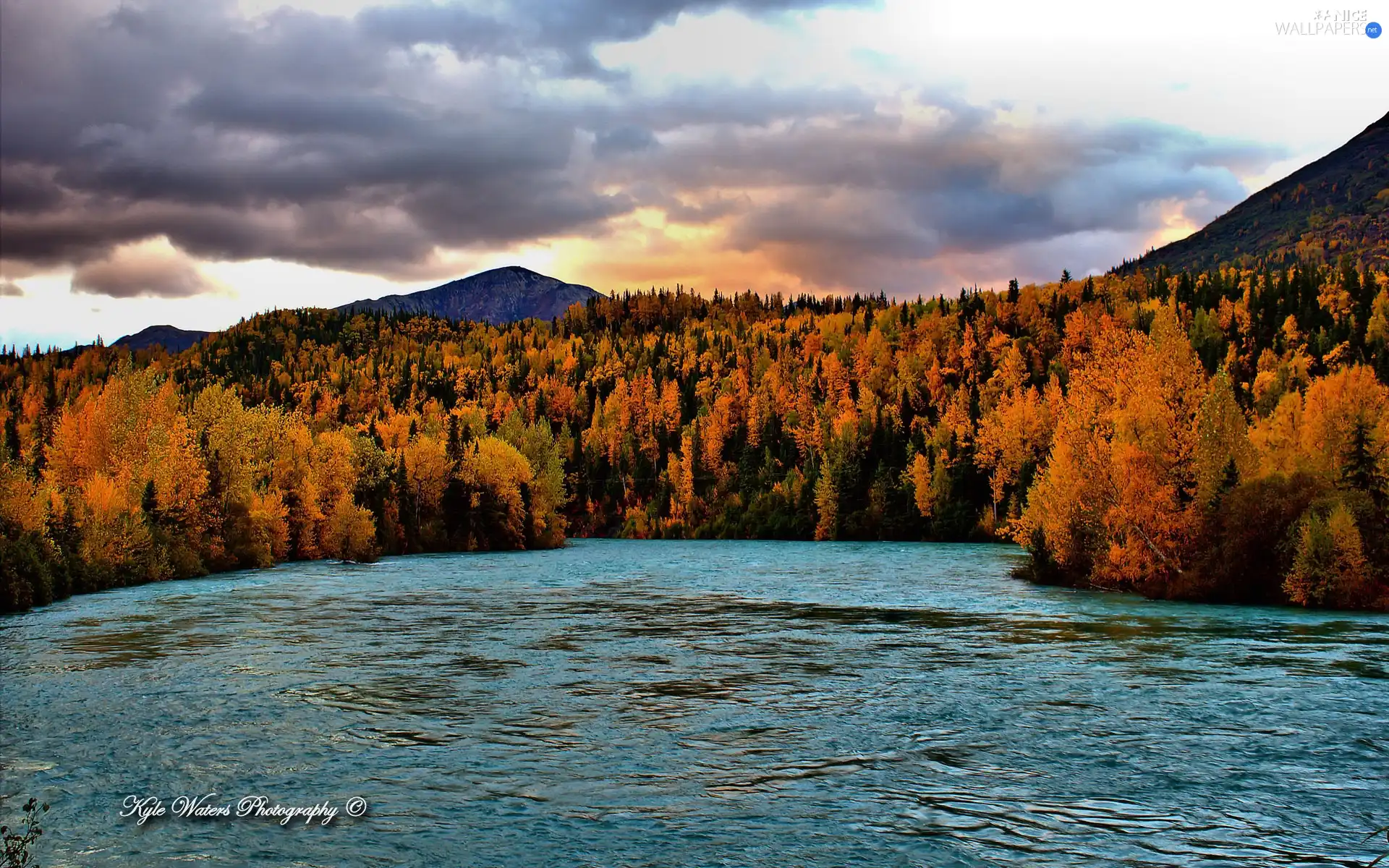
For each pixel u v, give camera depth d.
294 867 16.28
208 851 16.98
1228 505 52.94
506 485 123.94
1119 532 57.50
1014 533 70.88
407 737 24.25
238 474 87.00
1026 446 137.38
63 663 34.81
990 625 44.56
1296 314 182.38
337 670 33.31
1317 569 48.97
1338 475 55.00
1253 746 22.88
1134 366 62.62
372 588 64.94
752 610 51.03
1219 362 162.50
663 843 17.27
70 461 84.38
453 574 78.19
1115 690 29.33
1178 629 42.31
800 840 17.34
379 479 114.12
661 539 168.25
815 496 154.12
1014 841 17.17
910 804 19.19
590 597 58.81
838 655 36.31
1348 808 18.69
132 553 69.00
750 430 187.00
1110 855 16.52
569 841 17.39
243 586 66.94
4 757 22.48
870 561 94.12
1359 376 58.88
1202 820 18.09
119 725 25.45
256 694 29.20
